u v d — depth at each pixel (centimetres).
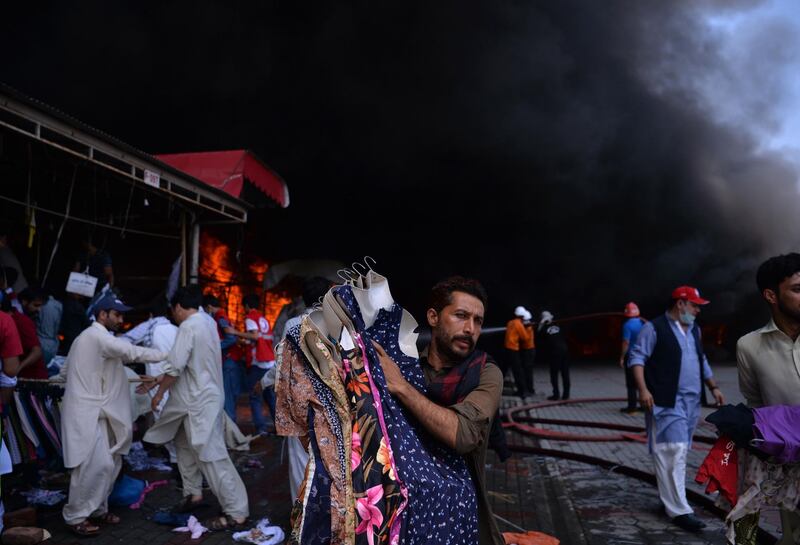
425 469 176
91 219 876
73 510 421
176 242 1201
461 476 189
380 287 191
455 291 205
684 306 473
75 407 420
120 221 918
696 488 575
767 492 286
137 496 496
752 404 314
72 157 631
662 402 472
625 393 1421
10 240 878
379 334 193
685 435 471
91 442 418
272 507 498
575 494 571
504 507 524
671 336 476
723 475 289
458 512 179
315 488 172
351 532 166
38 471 540
